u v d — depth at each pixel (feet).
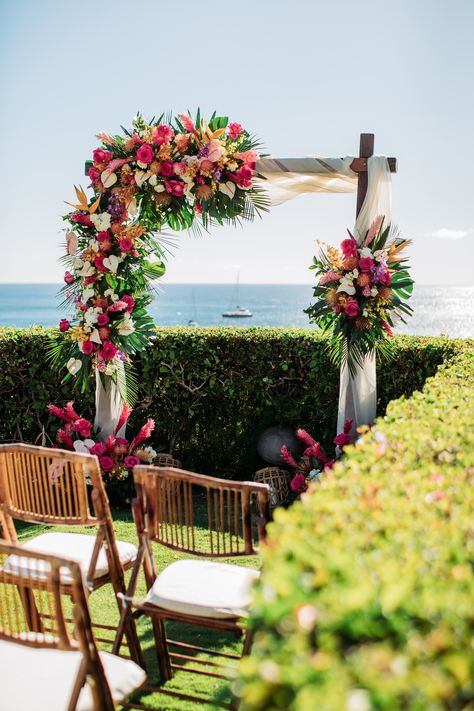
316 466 16.28
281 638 3.83
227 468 18.90
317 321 16.06
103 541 9.02
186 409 18.60
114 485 16.57
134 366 18.34
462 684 3.15
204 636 10.27
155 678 8.95
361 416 16.07
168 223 16.48
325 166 15.62
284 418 18.25
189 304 380.17
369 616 3.68
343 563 4.15
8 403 17.87
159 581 8.12
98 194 15.92
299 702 3.18
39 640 6.33
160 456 17.70
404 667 3.25
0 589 10.99
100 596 11.47
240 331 18.45
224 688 8.66
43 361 17.63
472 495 5.54
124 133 15.78
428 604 3.72
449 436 7.49
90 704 5.74
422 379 17.42
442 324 229.04
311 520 5.10
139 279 16.48
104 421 16.94
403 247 15.58
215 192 15.69
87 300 16.19
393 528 4.87
